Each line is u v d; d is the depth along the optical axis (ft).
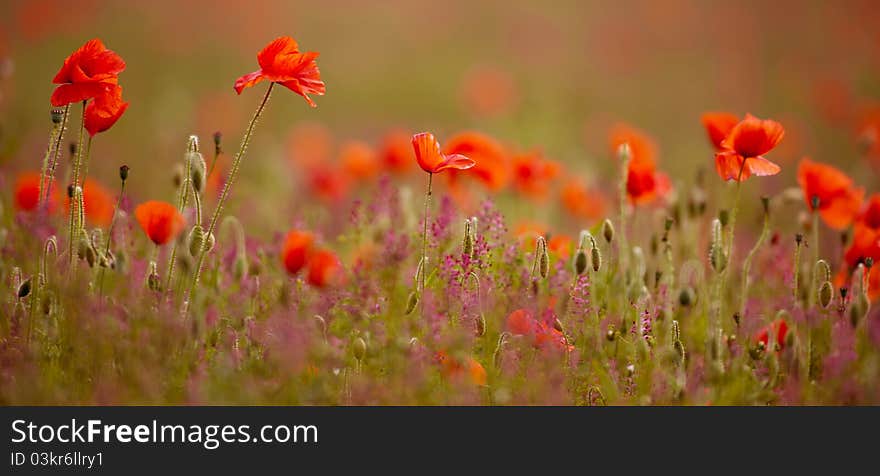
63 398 11.90
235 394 11.91
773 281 16.60
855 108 49.62
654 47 72.74
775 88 60.80
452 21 77.10
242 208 21.31
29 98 43.27
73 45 60.08
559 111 45.83
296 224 17.21
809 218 17.16
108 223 17.08
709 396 12.73
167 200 24.57
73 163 14.67
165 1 69.56
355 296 14.43
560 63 68.28
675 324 12.77
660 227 18.61
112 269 14.19
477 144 15.80
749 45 72.95
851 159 42.63
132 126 38.93
